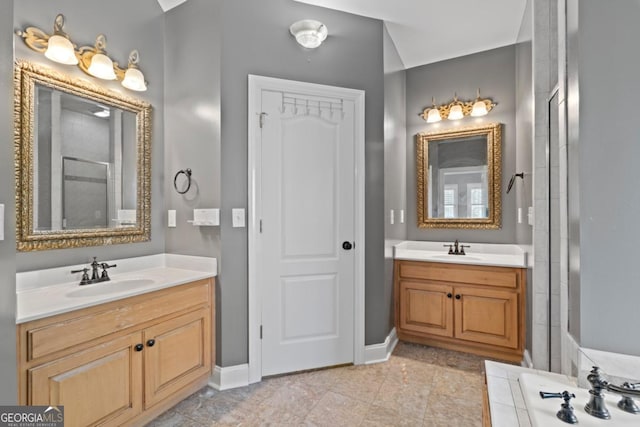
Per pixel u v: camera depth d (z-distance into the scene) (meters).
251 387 2.11
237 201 2.14
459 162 3.13
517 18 2.52
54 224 1.78
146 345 1.66
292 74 2.27
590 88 1.05
